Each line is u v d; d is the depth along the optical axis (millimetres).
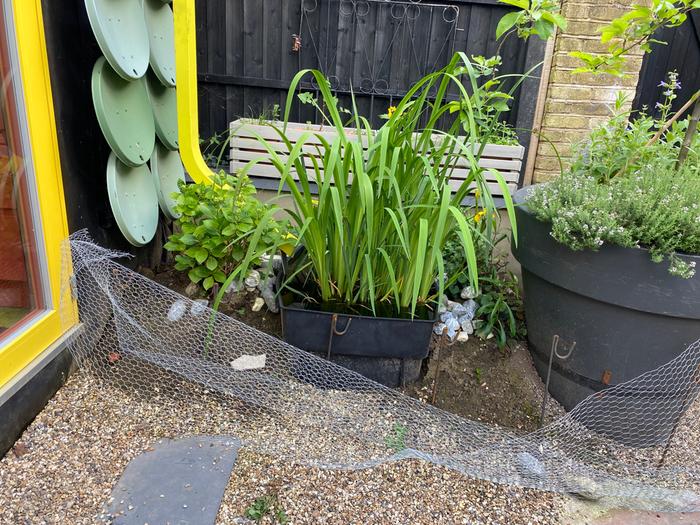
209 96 3264
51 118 1614
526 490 1547
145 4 2213
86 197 1921
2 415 1425
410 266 1868
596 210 1659
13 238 1595
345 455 1603
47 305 1656
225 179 2244
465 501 1493
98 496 1382
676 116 2066
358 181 1542
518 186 3217
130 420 1641
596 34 2875
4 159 1544
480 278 2227
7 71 1471
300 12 3105
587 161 2340
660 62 3396
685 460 1739
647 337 1668
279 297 1891
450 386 1928
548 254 1775
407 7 3105
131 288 1888
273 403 1742
